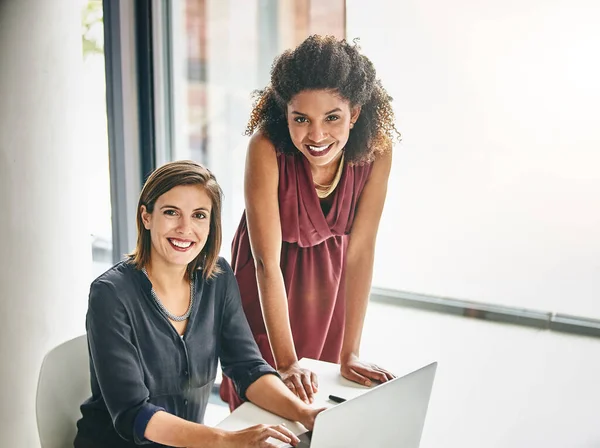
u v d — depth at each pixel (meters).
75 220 2.34
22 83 2.11
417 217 2.16
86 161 2.44
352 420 1.31
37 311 2.22
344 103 2.00
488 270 2.19
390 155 2.08
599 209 2.04
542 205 2.11
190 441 1.53
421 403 1.49
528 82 2.05
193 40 2.46
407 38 2.11
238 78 2.41
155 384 1.68
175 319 1.70
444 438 2.31
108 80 2.54
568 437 2.18
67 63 2.25
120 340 1.60
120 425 1.57
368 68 2.01
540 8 2.00
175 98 2.54
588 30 1.96
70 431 1.71
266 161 2.09
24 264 2.17
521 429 2.22
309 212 2.10
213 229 1.73
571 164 2.05
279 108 2.05
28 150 2.14
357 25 2.15
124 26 2.47
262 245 2.14
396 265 2.20
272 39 2.31
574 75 2.00
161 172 1.67
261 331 2.22
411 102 2.12
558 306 2.15
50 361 1.66
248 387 1.75
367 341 2.27
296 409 1.66
